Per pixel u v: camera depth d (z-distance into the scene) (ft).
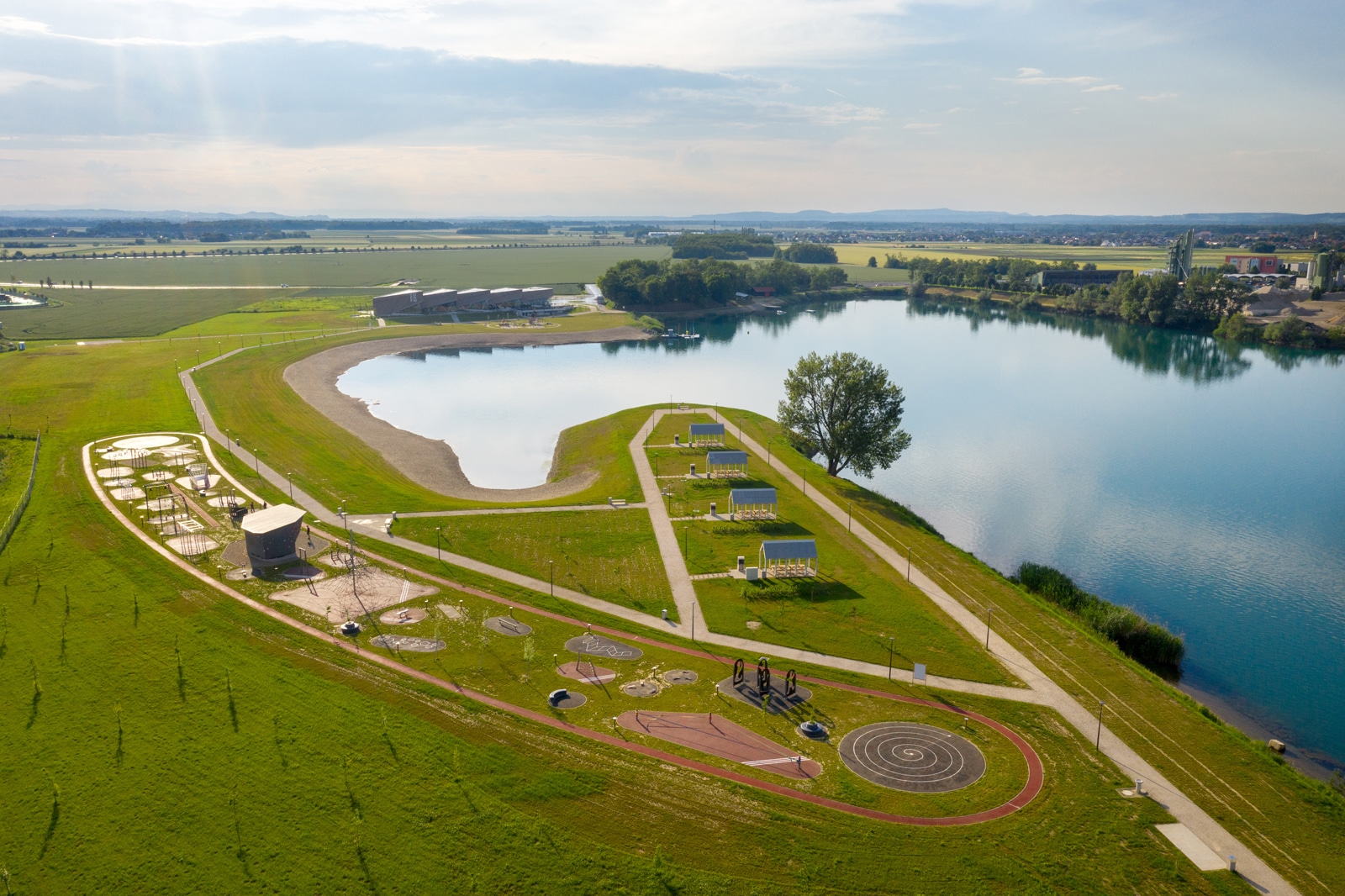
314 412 486.38
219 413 452.35
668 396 600.80
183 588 254.06
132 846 155.74
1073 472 435.53
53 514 303.68
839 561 290.15
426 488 374.63
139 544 283.38
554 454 451.94
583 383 639.35
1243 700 230.89
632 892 147.33
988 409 573.74
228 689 203.31
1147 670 236.02
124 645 221.66
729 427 464.24
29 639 222.89
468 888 147.95
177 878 148.77
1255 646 261.03
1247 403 597.52
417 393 591.78
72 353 597.11
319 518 313.94
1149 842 160.66
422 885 148.25
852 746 188.34
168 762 177.27
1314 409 577.43
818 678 216.54
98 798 166.81
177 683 205.46
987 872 152.35
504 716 195.62
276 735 186.80
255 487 341.82
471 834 159.63
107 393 477.36
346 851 155.12
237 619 236.63
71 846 155.43
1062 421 542.98
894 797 172.14
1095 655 232.94
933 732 194.49
